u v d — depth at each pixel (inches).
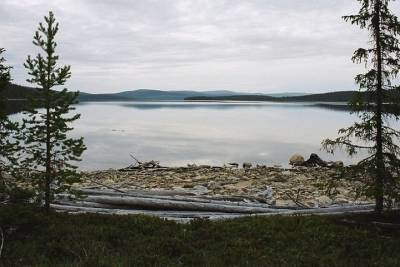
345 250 439.2
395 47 503.5
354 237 471.8
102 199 668.1
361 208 621.6
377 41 512.4
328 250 439.5
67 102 486.0
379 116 513.3
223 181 1154.7
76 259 370.6
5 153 478.9
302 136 3051.2
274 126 4101.9
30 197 496.7
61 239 415.8
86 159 1892.2
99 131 3467.0
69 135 3038.9
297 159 1676.9
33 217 452.8
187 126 4217.5
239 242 450.9
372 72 512.7
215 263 389.4
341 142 531.5
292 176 1256.2
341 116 5900.6
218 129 3804.1
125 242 427.5
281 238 471.8
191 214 618.5
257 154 2113.7
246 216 577.9
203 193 913.5
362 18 510.3
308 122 4601.4
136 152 2186.3
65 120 487.8
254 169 1435.8
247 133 3363.7
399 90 510.0
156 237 443.8
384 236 486.3
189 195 764.0
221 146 2486.5
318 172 1343.5
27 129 479.8
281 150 2271.2
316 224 515.2
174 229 483.8
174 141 2773.1
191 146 2485.2
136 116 6304.1
